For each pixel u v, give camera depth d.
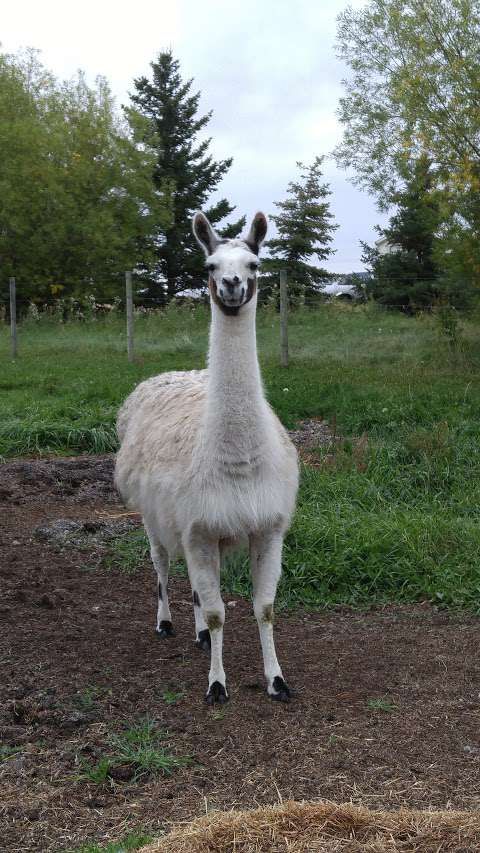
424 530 6.91
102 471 9.48
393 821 3.39
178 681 4.82
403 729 4.28
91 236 26.75
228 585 6.53
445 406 10.81
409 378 12.93
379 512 7.62
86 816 3.58
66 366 15.97
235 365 4.30
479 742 4.15
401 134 14.45
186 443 4.64
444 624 5.81
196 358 16.55
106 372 14.90
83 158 28.75
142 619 5.87
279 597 6.26
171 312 24.22
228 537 4.52
